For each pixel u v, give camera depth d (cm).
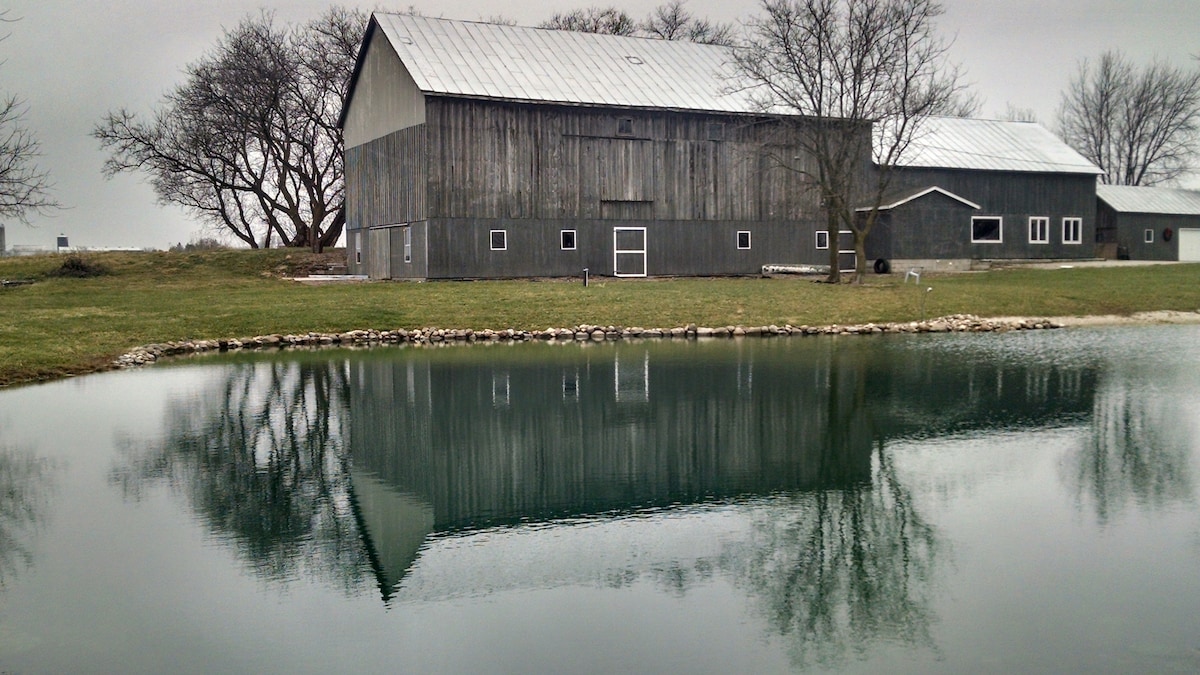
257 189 5688
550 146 3975
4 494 1229
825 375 2083
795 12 3906
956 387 1938
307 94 5591
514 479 1306
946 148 4994
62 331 2589
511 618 871
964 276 4178
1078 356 2352
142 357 2389
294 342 2711
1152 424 1596
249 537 1072
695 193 4253
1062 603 895
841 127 4000
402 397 1870
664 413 1705
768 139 4362
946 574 969
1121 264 4831
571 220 4028
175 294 3575
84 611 877
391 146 4134
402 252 4081
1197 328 2939
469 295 3303
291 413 1725
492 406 1777
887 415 1680
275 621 861
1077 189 5188
